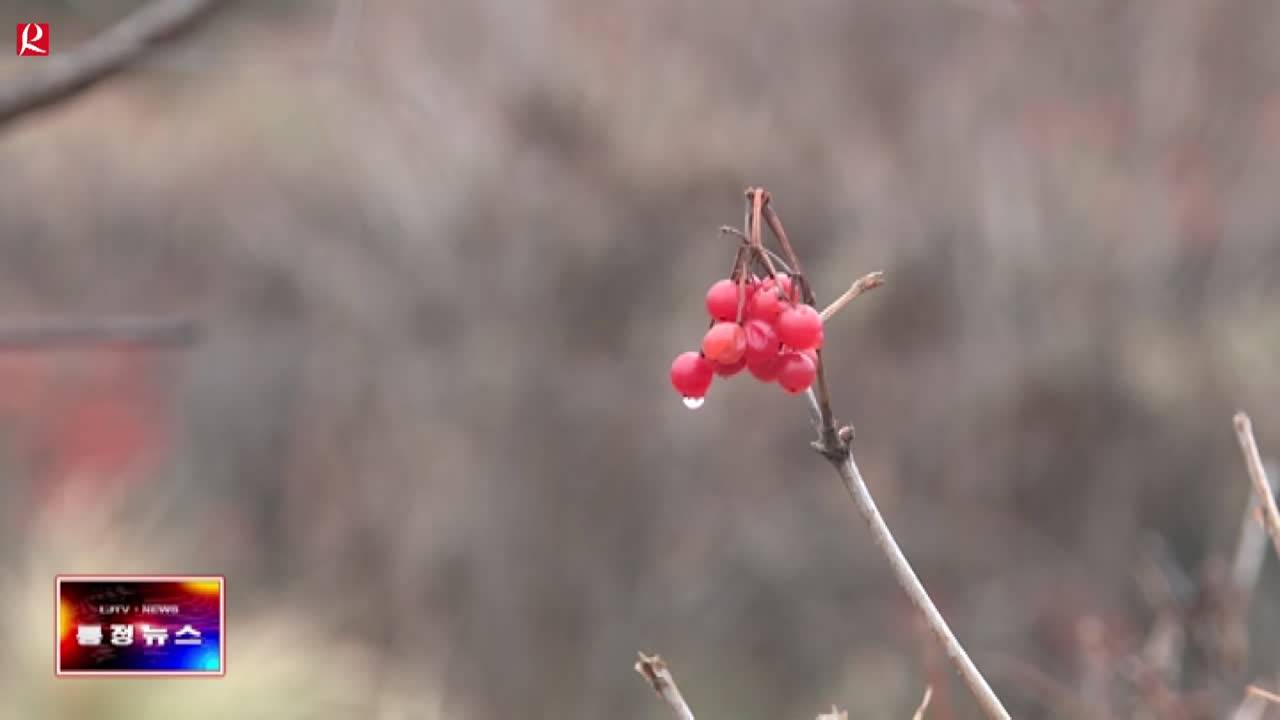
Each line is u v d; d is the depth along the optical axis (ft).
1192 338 26.96
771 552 28.09
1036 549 27.12
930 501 27.91
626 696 27.84
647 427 28.58
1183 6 27.50
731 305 4.99
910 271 27.86
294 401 30.66
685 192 28.60
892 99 28.32
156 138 33.81
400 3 27.99
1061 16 26.73
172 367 33.81
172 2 9.59
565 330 28.91
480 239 28.96
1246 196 27.43
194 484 31.27
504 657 27.99
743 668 27.71
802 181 28.66
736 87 28.73
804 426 28.66
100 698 14.62
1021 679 16.66
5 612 15.65
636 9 28.66
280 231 30.60
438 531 28.63
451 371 29.12
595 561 28.50
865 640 27.30
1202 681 11.18
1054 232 27.40
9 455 34.50
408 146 28.99
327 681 18.86
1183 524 26.78
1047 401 27.22
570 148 28.58
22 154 35.45
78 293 35.45
